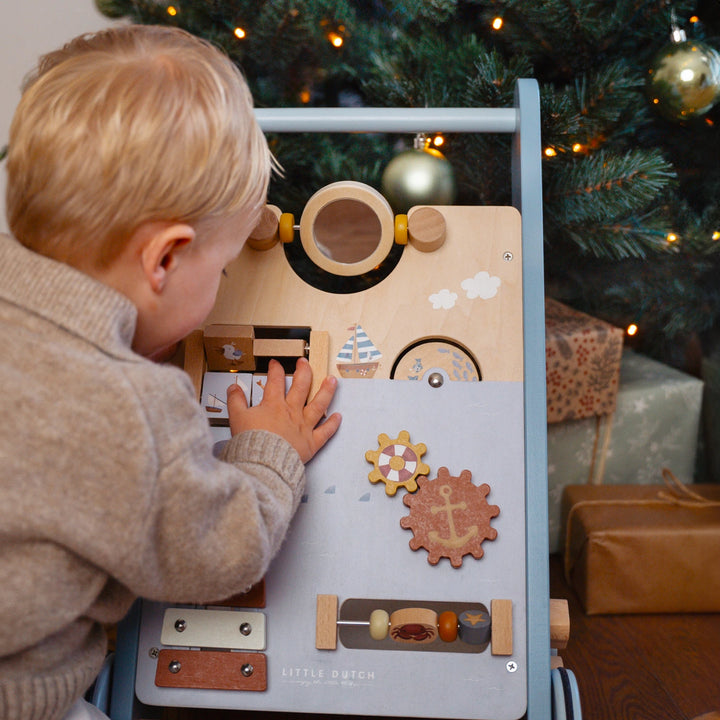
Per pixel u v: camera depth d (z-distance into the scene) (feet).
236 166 1.94
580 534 4.29
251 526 1.97
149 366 1.81
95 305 1.79
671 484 4.57
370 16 3.95
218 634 2.49
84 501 1.71
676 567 4.13
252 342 2.59
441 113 2.79
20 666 1.87
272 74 4.00
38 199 1.83
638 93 3.92
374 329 2.65
